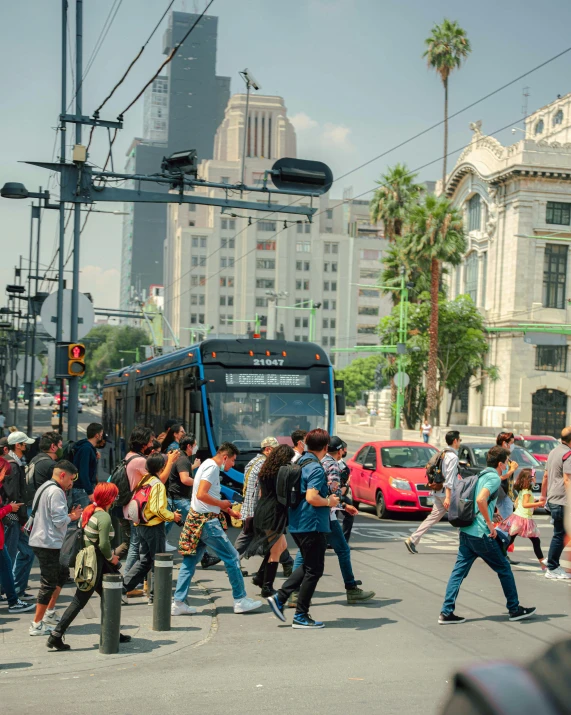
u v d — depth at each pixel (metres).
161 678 7.25
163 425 20.86
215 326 144.25
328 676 7.26
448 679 7.12
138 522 10.10
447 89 63.09
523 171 63.25
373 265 149.62
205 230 145.12
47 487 8.61
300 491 9.16
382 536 16.92
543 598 10.67
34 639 8.57
